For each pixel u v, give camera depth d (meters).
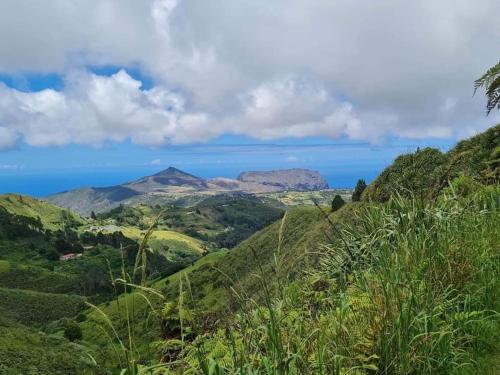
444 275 4.43
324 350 3.17
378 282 4.14
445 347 3.58
